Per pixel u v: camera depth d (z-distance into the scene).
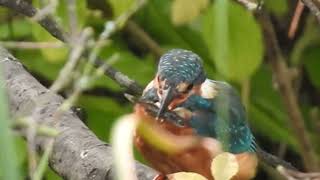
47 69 7.63
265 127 8.61
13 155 2.80
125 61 7.80
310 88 9.49
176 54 5.60
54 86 3.48
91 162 4.68
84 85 3.58
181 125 5.23
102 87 7.70
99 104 7.70
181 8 5.48
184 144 4.93
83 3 5.84
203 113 5.33
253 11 6.31
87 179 4.66
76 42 3.88
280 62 7.70
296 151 8.72
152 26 8.45
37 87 5.43
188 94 5.38
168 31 8.37
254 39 6.55
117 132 3.10
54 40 6.10
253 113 8.58
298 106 8.63
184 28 8.36
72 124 5.05
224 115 3.81
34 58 7.69
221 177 3.91
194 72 5.48
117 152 3.07
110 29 4.02
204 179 3.92
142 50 8.41
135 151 6.48
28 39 7.79
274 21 9.09
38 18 4.39
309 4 5.48
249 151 5.87
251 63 6.60
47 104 5.20
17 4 5.79
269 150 9.19
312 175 4.89
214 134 5.31
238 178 5.14
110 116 7.71
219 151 4.89
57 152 4.86
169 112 5.22
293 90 8.27
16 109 5.34
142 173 4.75
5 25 7.76
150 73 7.78
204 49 8.18
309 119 9.26
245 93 6.85
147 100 5.00
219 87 5.62
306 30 8.60
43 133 3.52
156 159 5.08
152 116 4.84
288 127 8.58
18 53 7.70
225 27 3.41
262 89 8.64
